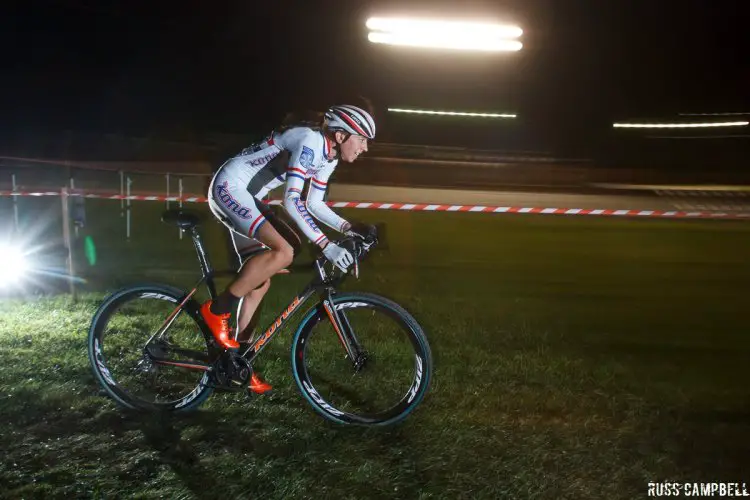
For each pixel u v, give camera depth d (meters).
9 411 3.42
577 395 3.79
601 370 4.21
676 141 19.62
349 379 3.93
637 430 3.37
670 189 16.83
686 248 9.62
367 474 2.90
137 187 14.98
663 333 5.23
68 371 3.97
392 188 16.62
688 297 6.55
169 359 3.53
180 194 10.44
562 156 19.91
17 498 2.67
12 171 15.94
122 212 10.77
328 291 3.34
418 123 22.22
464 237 10.23
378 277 7.15
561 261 8.46
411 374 4.03
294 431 3.29
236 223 3.22
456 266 7.96
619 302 6.29
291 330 4.82
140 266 7.35
